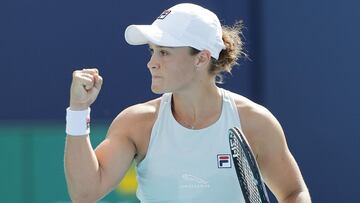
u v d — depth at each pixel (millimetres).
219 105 14164
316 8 25547
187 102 14008
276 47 25641
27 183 24812
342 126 25688
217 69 14234
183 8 14062
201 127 14016
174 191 14008
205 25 13945
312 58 25641
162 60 13812
